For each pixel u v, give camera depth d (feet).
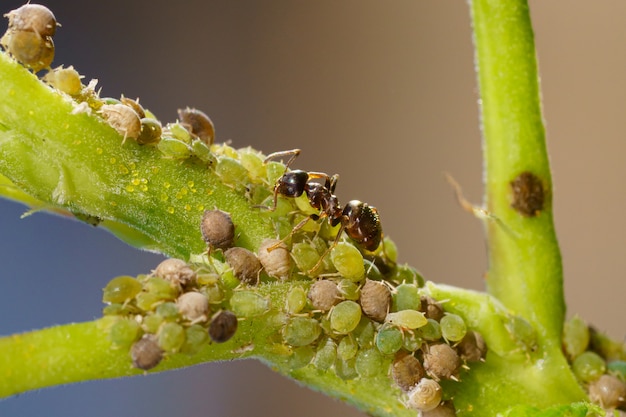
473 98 0.62
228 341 0.28
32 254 0.53
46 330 0.27
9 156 0.28
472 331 0.29
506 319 0.29
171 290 0.27
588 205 0.62
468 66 0.62
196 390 0.57
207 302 0.27
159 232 0.28
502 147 0.30
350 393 0.29
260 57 0.62
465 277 0.62
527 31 0.30
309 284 0.28
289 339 0.28
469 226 0.62
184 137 0.28
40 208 0.29
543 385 0.29
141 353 0.27
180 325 0.27
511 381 0.29
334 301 0.28
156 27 0.60
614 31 0.61
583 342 0.29
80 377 0.27
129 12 0.60
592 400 0.29
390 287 0.28
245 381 0.58
